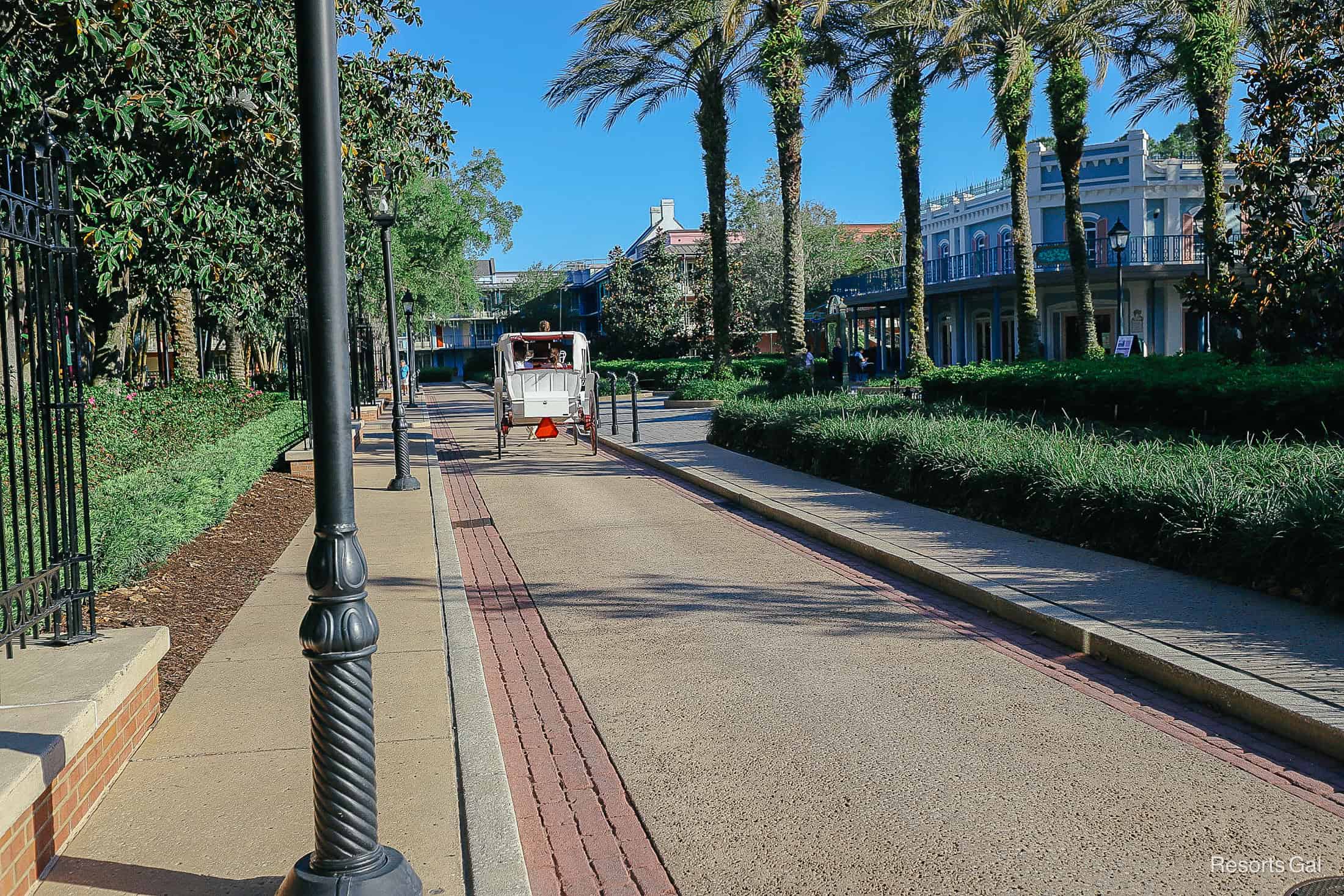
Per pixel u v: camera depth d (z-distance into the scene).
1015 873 3.59
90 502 7.56
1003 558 8.22
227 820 3.95
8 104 8.52
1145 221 39.19
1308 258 14.31
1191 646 5.67
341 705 3.20
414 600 7.82
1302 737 4.62
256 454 12.89
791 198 26.58
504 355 19.39
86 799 3.98
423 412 35.12
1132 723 5.00
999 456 10.29
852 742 4.85
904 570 8.34
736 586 8.22
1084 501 8.56
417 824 3.98
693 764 4.67
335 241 3.25
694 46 29.84
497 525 11.73
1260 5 23.69
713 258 32.25
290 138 10.49
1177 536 7.44
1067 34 25.66
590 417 19.59
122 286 15.28
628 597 7.98
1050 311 40.31
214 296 14.95
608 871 3.73
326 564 3.21
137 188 9.91
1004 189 42.88
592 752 4.88
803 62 27.44
